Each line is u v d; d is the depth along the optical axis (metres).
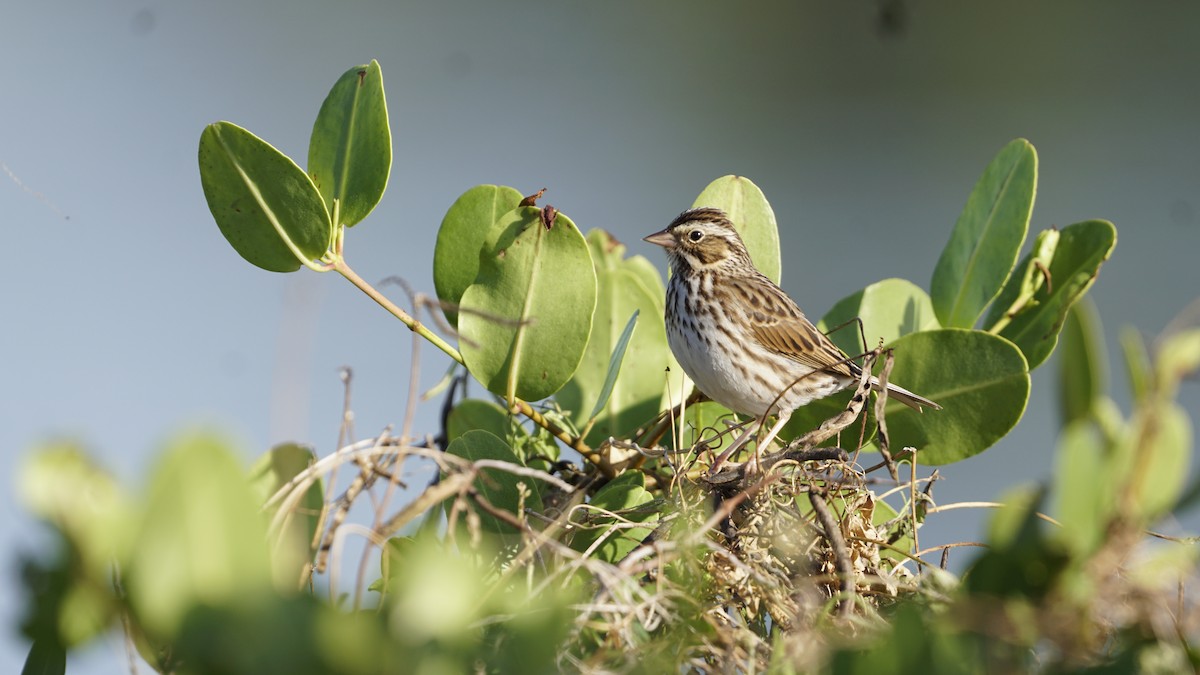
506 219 9.99
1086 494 5.95
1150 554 6.64
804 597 7.64
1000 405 10.34
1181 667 6.47
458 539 8.91
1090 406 7.55
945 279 11.48
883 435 9.28
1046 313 11.38
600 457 10.41
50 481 5.25
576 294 10.05
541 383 10.21
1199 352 6.33
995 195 11.23
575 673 6.84
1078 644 6.18
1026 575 6.17
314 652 5.41
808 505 9.98
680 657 7.12
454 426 10.92
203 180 9.56
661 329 11.67
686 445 11.57
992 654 6.32
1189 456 6.37
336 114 9.93
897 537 9.16
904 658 6.30
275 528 7.82
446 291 10.84
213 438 5.24
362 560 7.32
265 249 9.80
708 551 8.14
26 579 5.49
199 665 5.32
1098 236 11.17
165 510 5.18
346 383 9.13
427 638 5.73
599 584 7.84
